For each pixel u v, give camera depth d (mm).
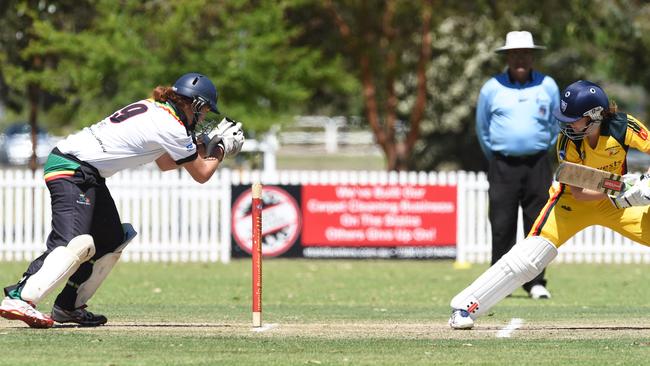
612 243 72625
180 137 33406
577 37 93062
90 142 33594
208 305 44875
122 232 34875
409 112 122750
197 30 89125
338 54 96062
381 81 115688
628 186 32312
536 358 28484
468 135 126812
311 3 98125
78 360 27672
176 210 71062
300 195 70375
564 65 118562
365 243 70562
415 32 108125
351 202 70438
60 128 98438
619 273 65125
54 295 46594
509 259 34312
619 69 102500
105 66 85062
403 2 100375
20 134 188500
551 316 40219
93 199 33812
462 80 122438
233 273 63219
